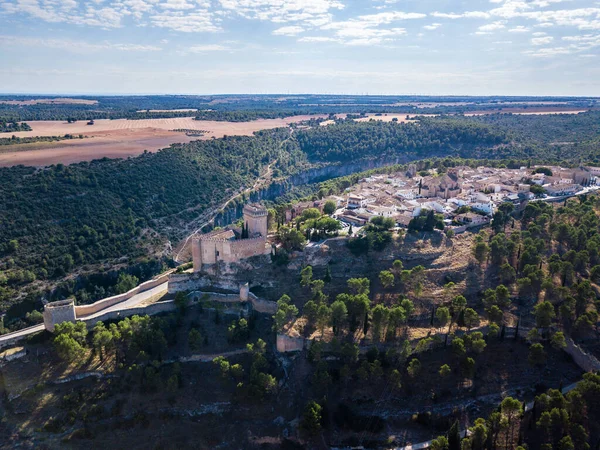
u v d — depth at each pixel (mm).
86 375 138500
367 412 125812
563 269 152750
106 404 131000
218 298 163000
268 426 125562
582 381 116062
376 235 175000
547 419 108938
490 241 176625
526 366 133500
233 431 124688
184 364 143375
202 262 174375
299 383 134375
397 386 129375
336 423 124000
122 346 146875
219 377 138000
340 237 178750
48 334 149750
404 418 123938
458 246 175625
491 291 150000
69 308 150875
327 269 163250
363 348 139250
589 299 146125
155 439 122688
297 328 146250
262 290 164625
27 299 195875
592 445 108688
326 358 139000
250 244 170375
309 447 119312
